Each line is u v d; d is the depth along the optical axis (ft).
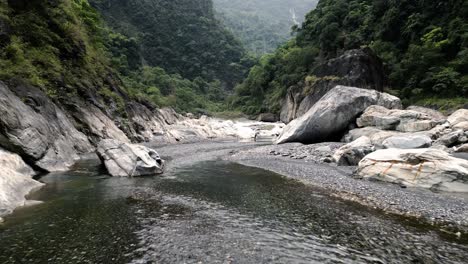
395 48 197.26
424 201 39.47
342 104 91.86
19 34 85.30
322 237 29.58
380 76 179.01
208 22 557.33
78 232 29.48
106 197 41.65
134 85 275.80
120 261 24.14
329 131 92.99
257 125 219.20
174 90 371.56
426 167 46.62
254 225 32.55
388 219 34.14
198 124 189.16
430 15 183.73
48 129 63.10
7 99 54.39
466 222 32.94
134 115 142.72
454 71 152.25
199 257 25.09
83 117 88.63
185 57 487.20
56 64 93.45
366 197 42.37
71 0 142.82
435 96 153.99
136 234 29.43
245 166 68.59
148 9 479.00
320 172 58.44
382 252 26.50
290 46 374.02
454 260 24.99
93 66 126.11
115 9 440.04
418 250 26.81
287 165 67.10
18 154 51.24
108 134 94.99
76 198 40.70
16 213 33.83
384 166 50.85
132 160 59.21
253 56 568.82
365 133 81.66
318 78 207.51
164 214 35.40
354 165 64.18
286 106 257.34
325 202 40.68
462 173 44.24
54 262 23.71
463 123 76.23
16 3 90.33
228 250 26.50
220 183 51.72
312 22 325.83
